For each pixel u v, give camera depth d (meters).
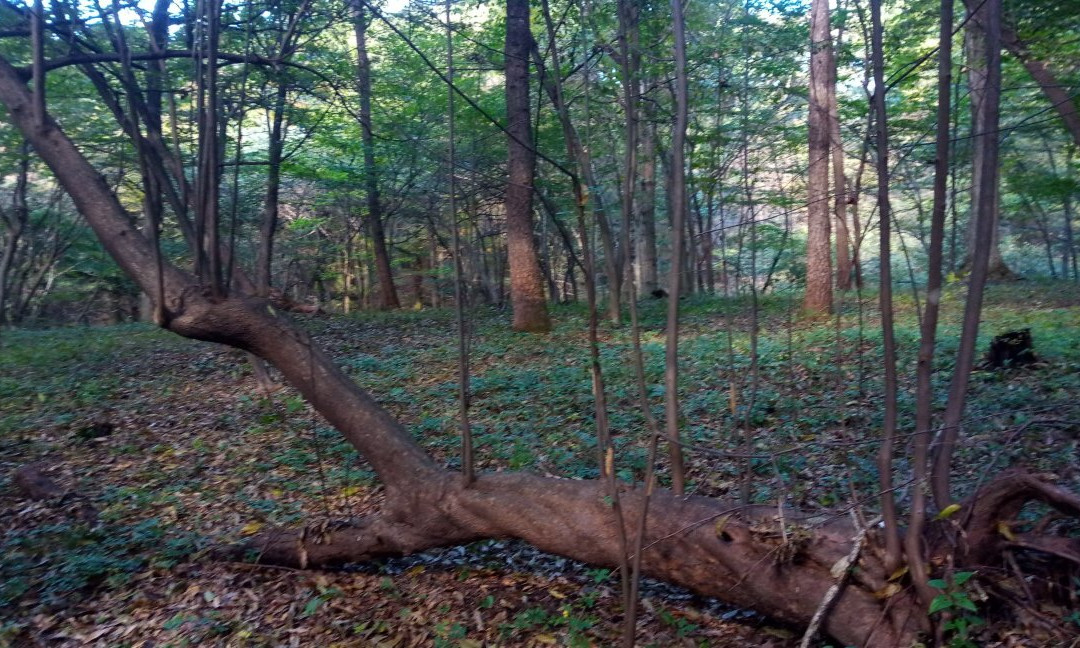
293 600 5.61
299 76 9.80
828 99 8.67
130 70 5.79
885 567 3.92
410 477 5.57
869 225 5.49
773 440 7.65
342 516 6.98
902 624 3.84
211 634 5.17
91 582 5.93
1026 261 33.34
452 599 5.54
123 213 5.96
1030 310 14.47
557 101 4.46
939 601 3.58
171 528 6.88
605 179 7.34
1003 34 7.94
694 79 6.32
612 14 5.57
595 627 4.96
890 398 3.87
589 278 4.15
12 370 13.88
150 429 10.05
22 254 26.41
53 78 11.82
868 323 13.16
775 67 7.05
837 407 8.27
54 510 7.35
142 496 7.58
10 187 24.02
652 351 12.26
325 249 30.25
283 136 13.56
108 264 26.88
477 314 19.77
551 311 19.84
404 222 27.81
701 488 6.77
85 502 7.46
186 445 9.34
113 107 6.89
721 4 6.77
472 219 6.91
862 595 3.96
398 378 12.21
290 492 7.67
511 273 15.95
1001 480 3.75
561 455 7.92
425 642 5.01
